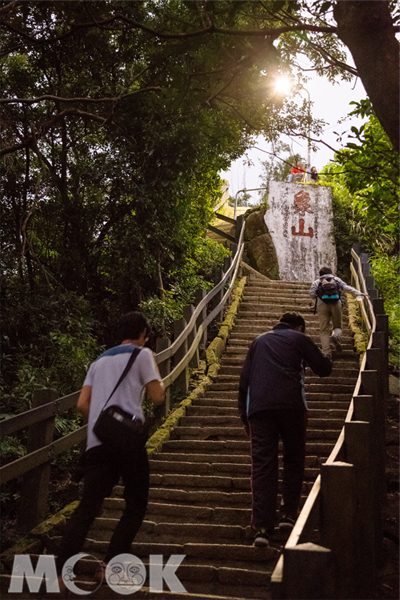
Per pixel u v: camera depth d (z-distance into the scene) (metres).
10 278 7.32
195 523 4.15
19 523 3.98
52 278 7.75
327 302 7.82
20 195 7.68
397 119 2.77
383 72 2.80
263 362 3.79
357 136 3.64
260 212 15.20
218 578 3.38
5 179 7.52
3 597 3.23
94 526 4.11
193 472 5.08
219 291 10.12
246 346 9.05
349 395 6.72
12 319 6.66
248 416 3.74
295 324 4.16
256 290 11.67
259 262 14.49
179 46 4.14
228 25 3.77
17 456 5.33
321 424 5.92
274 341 3.87
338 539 2.32
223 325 9.54
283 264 13.30
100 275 8.62
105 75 8.15
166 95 4.93
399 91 2.76
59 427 5.66
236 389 7.45
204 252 12.63
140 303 8.33
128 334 3.49
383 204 4.10
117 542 3.19
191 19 3.90
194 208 11.25
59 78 8.03
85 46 7.73
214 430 5.98
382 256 12.55
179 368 6.81
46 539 3.82
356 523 2.81
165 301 8.74
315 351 3.84
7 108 7.43
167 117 7.20
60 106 8.11
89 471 3.11
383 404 4.49
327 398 6.75
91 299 8.40
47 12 6.27
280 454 5.40
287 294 11.46
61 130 8.13
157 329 8.40
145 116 7.76
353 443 2.88
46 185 7.94
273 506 3.49
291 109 5.20
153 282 9.09
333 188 14.44
